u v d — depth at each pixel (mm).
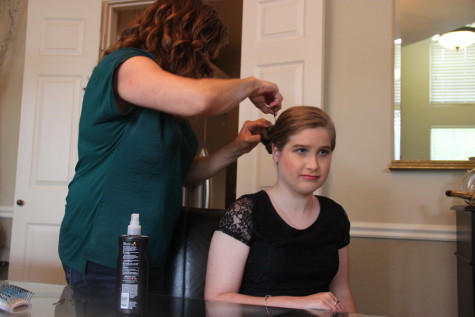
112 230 979
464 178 1792
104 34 2668
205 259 1229
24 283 983
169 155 1014
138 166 979
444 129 2025
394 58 2129
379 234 2059
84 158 1020
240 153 1347
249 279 1079
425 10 2109
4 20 2957
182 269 1222
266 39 2223
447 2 2080
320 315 784
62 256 1052
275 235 1075
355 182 2133
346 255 1201
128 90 891
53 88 2609
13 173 2836
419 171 2047
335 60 2221
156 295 899
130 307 723
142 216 999
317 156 1066
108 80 905
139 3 2658
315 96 2061
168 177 1033
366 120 2145
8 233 2797
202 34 1041
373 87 2150
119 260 738
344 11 2230
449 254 1975
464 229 1763
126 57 915
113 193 983
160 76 870
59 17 2652
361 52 2186
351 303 1166
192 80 876
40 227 2533
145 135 962
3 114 2893
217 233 1090
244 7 2291
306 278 1088
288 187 1112
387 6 2166
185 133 1160
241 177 2180
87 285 982
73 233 1016
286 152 1081
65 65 2613
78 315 734
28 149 2584
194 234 1257
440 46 2070
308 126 1059
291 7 2166
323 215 1153
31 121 2600
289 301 930
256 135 1301
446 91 2039
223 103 913
